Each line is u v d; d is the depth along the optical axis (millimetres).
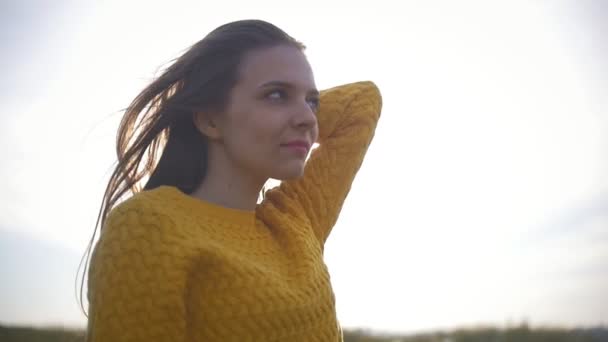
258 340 1492
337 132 2240
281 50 1722
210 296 1486
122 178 1831
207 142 1770
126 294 1403
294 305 1558
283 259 1720
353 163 2207
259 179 1749
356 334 9484
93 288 1444
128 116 1853
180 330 1431
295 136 1677
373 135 2357
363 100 2357
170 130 1784
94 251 1488
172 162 1775
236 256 1540
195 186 1781
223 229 1634
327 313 1682
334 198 2105
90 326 1474
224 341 1473
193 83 1724
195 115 1742
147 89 1814
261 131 1667
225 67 1701
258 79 1688
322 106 2240
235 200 1731
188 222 1544
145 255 1429
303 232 1846
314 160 2137
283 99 1703
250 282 1513
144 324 1396
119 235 1447
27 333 5785
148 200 1518
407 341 9391
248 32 1735
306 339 1587
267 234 1775
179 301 1427
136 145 1797
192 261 1467
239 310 1484
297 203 1986
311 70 1764
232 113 1694
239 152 1692
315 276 1689
